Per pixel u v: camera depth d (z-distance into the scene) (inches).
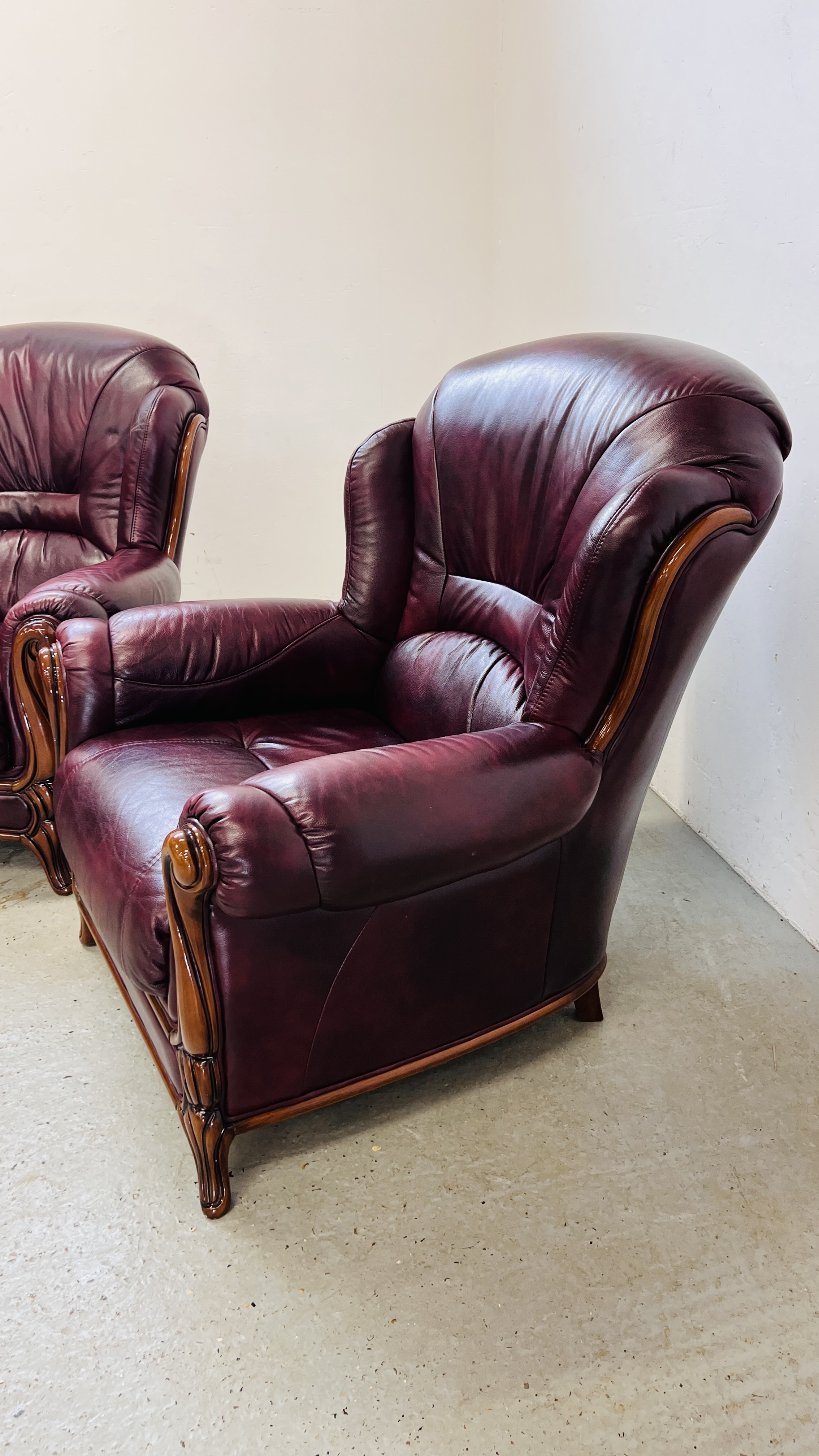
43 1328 41.1
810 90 57.9
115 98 98.0
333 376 113.2
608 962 65.3
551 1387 38.5
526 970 52.2
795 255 61.2
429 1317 41.4
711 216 69.7
